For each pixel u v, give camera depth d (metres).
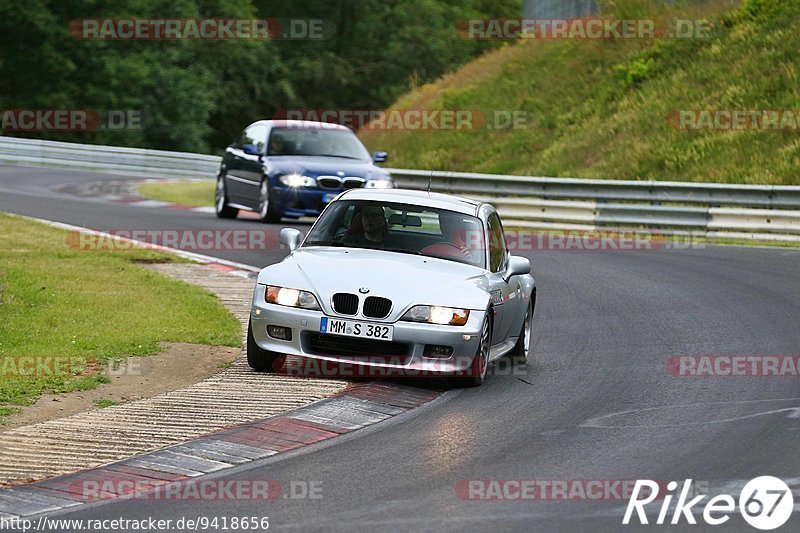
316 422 25.06
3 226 55.75
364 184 65.88
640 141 92.62
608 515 18.70
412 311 28.62
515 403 27.62
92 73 167.00
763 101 90.56
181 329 35.25
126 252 51.38
